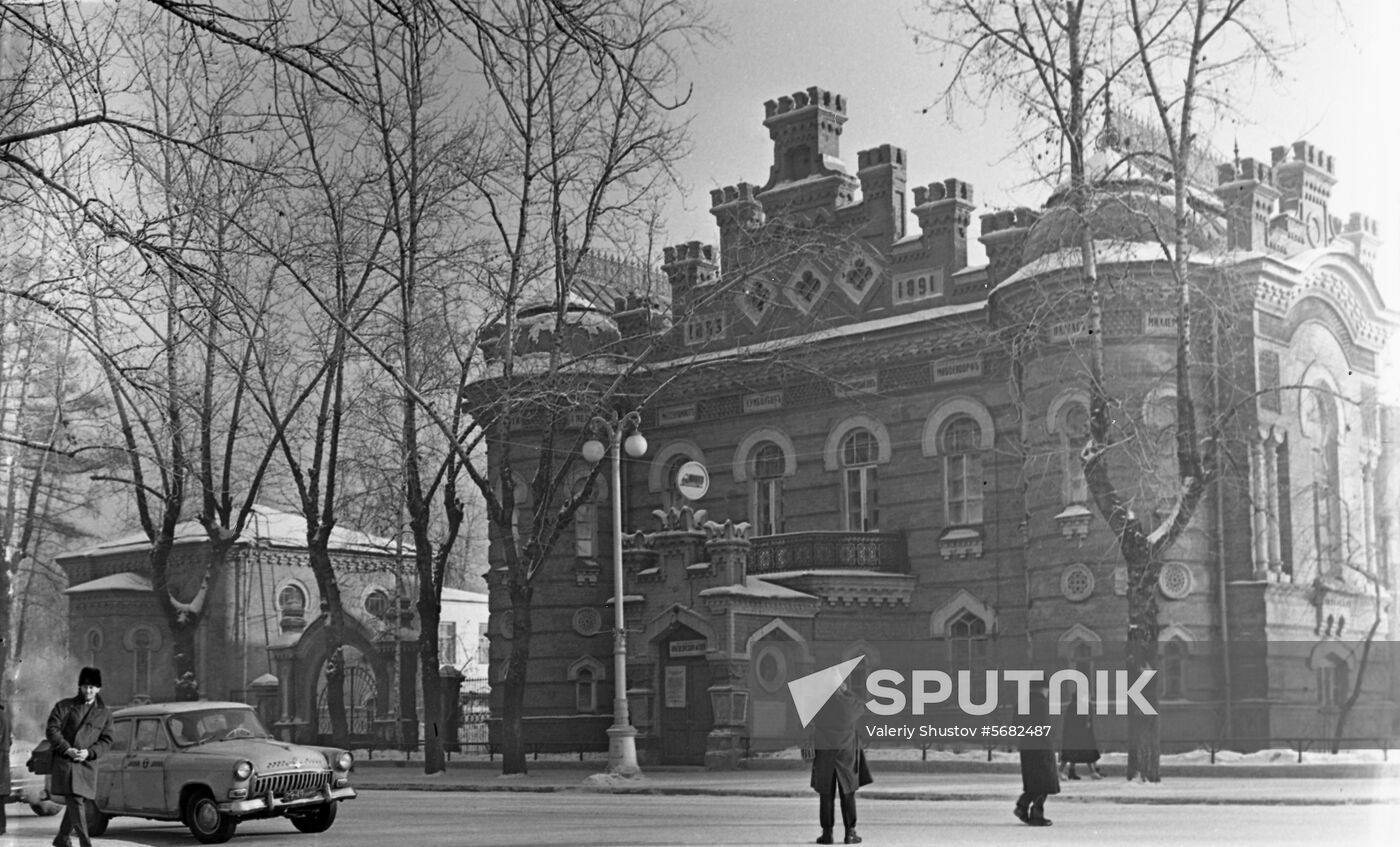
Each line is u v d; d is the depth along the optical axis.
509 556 35.91
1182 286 29.75
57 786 17.61
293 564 55.47
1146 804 23.95
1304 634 35.28
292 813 20.34
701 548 39.25
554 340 35.75
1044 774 19.72
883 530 40.53
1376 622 34.84
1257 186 37.78
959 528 39.22
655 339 37.34
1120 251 33.91
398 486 41.56
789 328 42.69
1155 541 29.22
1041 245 35.91
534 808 24.70
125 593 53.12
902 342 40.25
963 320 39.03
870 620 39.22
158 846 19.31
